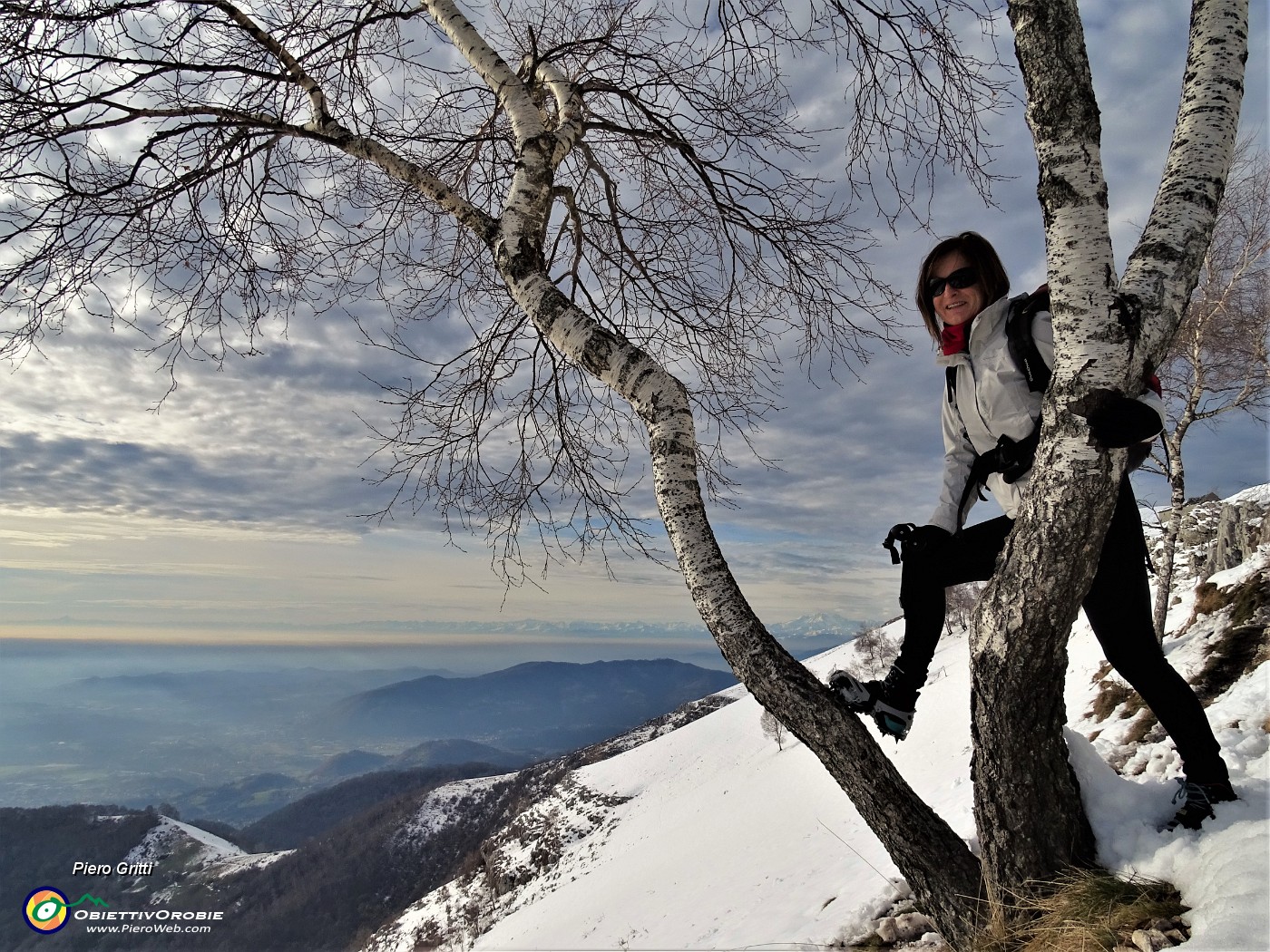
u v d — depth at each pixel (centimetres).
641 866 2114
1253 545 1052
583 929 1537
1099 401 173
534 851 4859
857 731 222
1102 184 181
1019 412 222
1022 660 204
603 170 439
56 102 286
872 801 222
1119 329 174
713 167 430
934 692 1878
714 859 1543
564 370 444
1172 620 1072
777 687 225
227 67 303
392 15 355
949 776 921
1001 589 205
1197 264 182
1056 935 202
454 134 439
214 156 331
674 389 259
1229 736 330
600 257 482
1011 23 188
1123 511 212
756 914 729
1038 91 183
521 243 287
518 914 3033
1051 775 219
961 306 244
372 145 308
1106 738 575
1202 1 193
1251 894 171
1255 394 1055
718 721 5809
